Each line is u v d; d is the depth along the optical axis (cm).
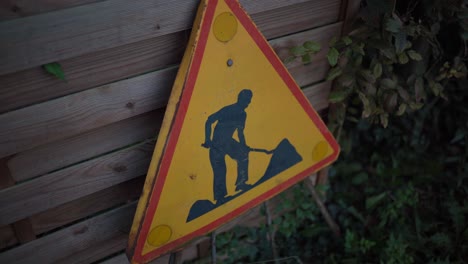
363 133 337
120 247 241
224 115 204
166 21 186
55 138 187
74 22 167
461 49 261
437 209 314
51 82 177
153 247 212
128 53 188
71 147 196
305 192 298
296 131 232
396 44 226
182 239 220
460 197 316
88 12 168
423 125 332
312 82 262
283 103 220
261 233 292
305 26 237
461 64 256
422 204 318
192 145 200
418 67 262
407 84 267
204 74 190
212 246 250
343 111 268
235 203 229
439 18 242
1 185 187
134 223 202
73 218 217
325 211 289
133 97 197
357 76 251
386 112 261
